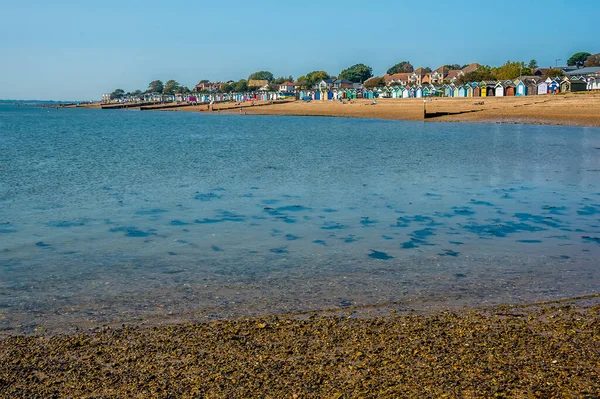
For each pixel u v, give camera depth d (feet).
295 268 50.01
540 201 79.25
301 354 30.32
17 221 70.18
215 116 483.92
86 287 45.06
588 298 40.01
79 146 183.62
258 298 41.63
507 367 28.04
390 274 47.65
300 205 78.64
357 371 27.99
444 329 33.58
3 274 48.98
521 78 518.37
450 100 450.71
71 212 75.41
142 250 56.90
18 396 26.50
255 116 462.60
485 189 89.45
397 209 75.10
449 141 182.19
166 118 461.37
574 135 197.06
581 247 55.67
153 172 113.80
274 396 25.81
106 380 27.89
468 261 51.44
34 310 39.50
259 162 130.00
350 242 59.06
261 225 67.21
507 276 46.52
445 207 75.97
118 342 32.73
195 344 32.12
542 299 40.19
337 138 205.26
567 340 31.50
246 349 31.19
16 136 241.76
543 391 25.58
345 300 40.81
